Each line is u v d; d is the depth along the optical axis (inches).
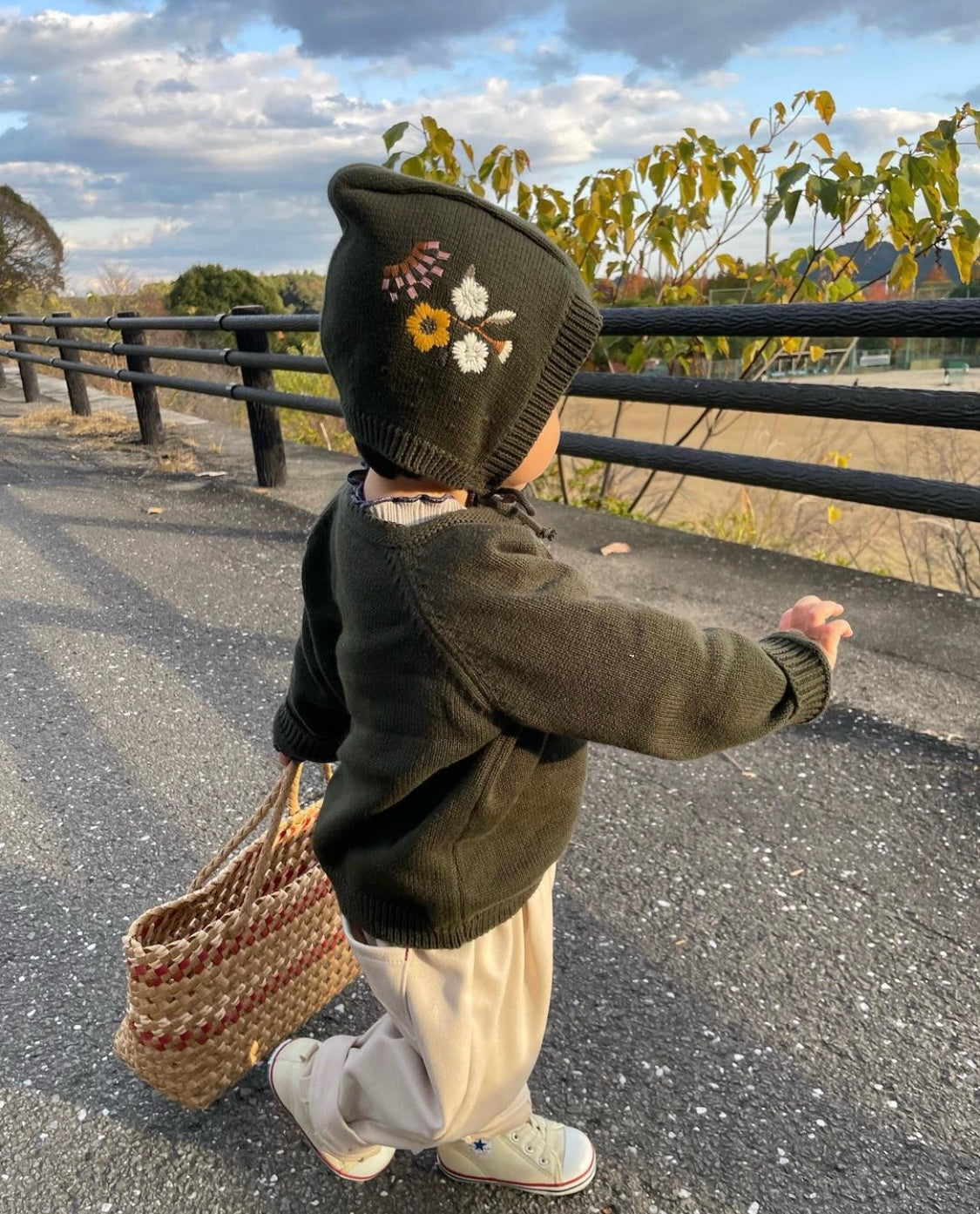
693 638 47.5
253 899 63.4
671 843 95.2
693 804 101.6
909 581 157.5
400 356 45.1
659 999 76.4
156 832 101.1
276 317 212.5
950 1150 63.7
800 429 235.1
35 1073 72.2
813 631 54.6
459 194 46.2
